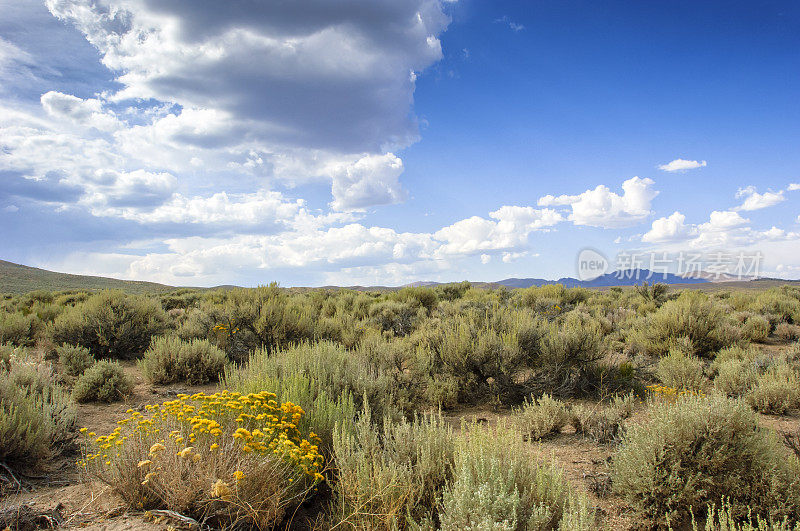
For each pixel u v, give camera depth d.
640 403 6.68
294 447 3.41
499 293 22.00
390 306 16.80
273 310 11.06
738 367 7.48
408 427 4.03
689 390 7.12
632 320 13.73
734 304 17.81
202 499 3.12
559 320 11.60
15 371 6.13
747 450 3.55
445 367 7.62
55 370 8.49
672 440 3.66
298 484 3.59
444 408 6.95
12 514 3.05
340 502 3.35
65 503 3.44
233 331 10.78
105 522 3.05
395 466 3.47
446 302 17.56
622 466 3.84
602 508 3.71
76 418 5.56
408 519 2.98
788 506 3.28
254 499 3.13
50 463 4.41
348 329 12.62
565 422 5.66
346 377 5.80
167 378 8.10
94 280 78.00
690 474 3.46
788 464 3.61
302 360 6.07
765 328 12.41
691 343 9.95
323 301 19.08
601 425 5.30
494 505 2.78
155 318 12.29
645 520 3.51
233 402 3.85
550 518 2.88
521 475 3.26
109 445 3.44
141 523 3.01
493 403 6.96
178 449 3.32
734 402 3.97
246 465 3.20
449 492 3.09
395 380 6.81
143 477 3.29
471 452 3.42
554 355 7.75
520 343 8.05
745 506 3.35
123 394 7.02
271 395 4.02
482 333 8.03
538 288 21.58
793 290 21.72
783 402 6.27
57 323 10.51
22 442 4.12
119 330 10.36
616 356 8.77
